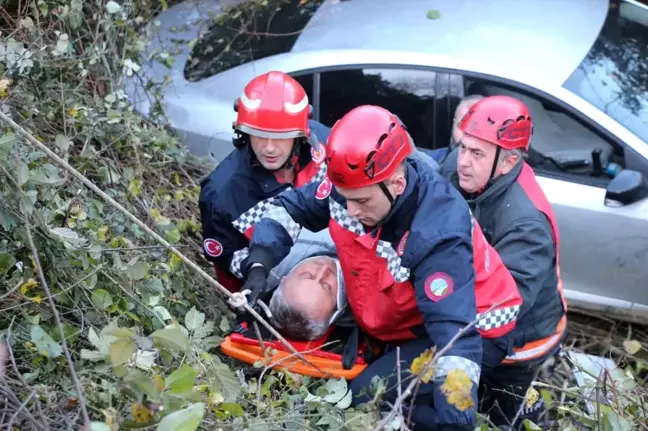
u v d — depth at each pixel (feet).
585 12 16.69
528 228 11.06
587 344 15.70
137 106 16.28
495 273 10.17
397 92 15.52
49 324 9.65
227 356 11.49
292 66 15.85
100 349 7.77
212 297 13.32
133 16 16.33
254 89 11.51
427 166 9.87
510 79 15.06
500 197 11.38
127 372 7.18
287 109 11.35
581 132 14.97
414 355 10.30
